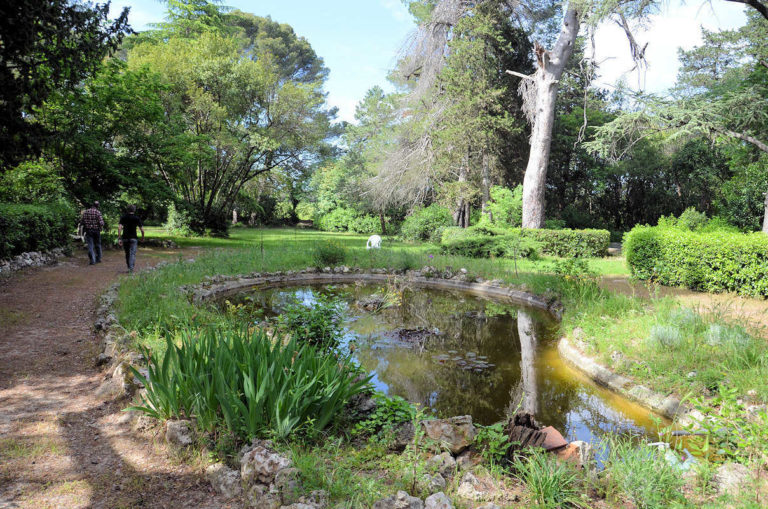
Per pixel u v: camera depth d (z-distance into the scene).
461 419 3.16
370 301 8.97
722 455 3.02
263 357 3.28
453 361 5.75
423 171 22.70
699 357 4.79
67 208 13.37
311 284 11.12
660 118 13.31
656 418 3.49
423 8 24.67
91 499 2.38
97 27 7.79
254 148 22.39
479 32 20.11
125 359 4.16
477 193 21.67
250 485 2.40
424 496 2.35
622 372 4.96
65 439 3.04
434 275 11.84
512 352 6.19
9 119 6.63
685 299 8.10
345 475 2.39
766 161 16.64
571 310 7.38
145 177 16.94
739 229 17.11
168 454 2.84
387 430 2.98
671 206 31.30
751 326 5.82
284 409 2.88
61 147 14.24
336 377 3.31
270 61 23.30
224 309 7.92
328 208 36.38
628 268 11.18
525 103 19.69
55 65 7.30
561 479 2.49
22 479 2.54
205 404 2.98
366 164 30.58
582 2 13.93
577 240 16.84
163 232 24.27
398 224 31.84
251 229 34.84
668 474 2.52
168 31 28.98
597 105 29.94
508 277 10.87
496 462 2.84
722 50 24.16
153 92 16.66
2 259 9.53
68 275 9.66
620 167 29.73
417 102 23.42
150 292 7.09
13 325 5.79
